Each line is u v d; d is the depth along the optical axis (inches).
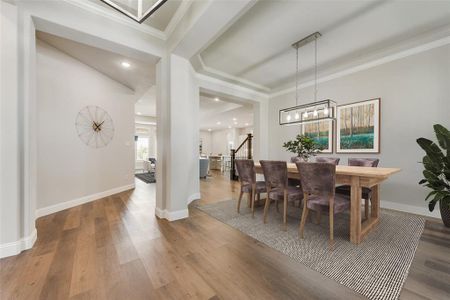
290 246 81.8
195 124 161.8
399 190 128.5
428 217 114.8
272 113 217.9
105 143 170.2
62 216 118.2
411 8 90.3
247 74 170.7
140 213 125.0
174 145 113.3
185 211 117.6
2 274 62.1
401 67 127.9
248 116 340.8
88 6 90.0
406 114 125.7
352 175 83.4
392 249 78.4
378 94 137.9
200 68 153.6
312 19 98.8
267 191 109.7
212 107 297.1
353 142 149.8
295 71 163.5
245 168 121.9
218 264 68.8
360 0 86.2
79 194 145.2
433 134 115.8
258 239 88.4
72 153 139.9
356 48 126.0
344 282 59.1
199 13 82.0
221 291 55.5
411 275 61.9
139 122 376.2
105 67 155.5
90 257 72.6
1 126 71.8
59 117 130.5
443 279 59.7
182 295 53.8
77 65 143.5
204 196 173.0
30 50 78.9
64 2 84.7
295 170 108.9
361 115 145.8
